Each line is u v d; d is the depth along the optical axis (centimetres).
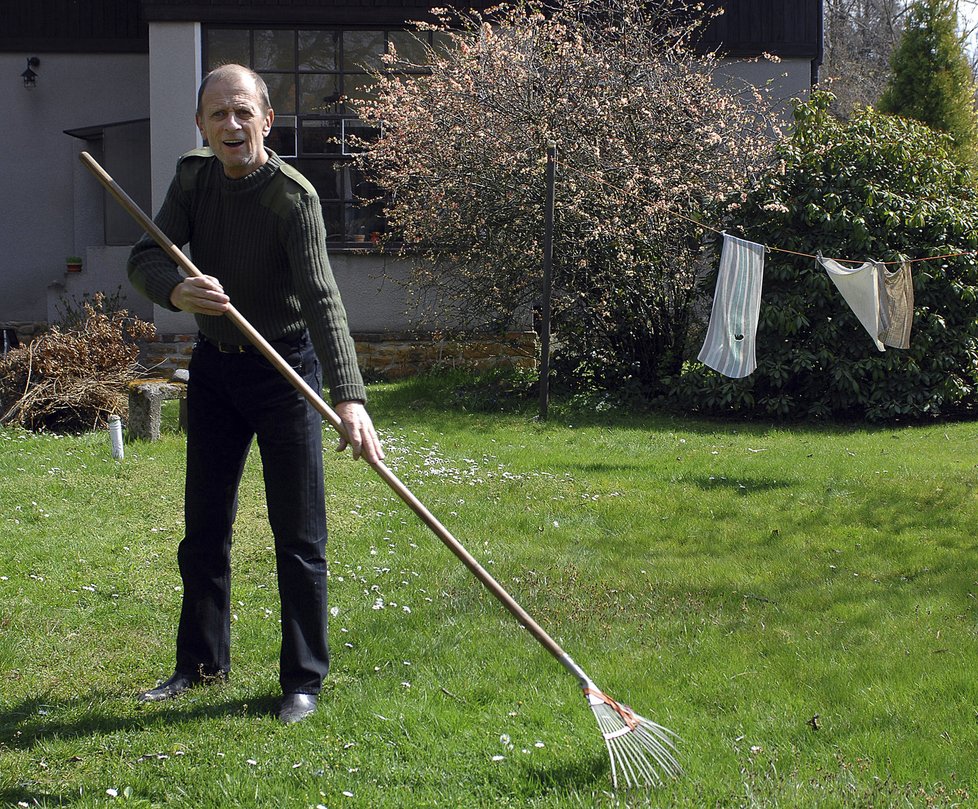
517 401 1202
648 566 572
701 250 1213
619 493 757
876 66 2945
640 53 1250
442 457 880
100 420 993
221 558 402
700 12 1458
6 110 1596
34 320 1612
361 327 1421
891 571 564
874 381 1147
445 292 1330
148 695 389
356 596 515
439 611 491
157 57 1391
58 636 459
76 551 581
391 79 1426
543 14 1387
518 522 664
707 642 451
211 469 391
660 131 1203
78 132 1537
